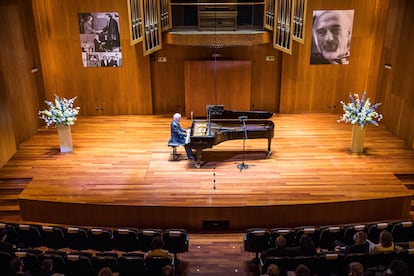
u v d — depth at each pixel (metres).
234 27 12.02
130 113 13.13
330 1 12.09
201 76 12.59
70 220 8.55
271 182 9.05
